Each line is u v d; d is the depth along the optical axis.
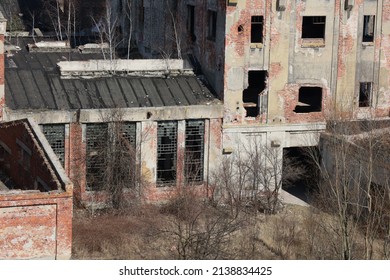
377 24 63.31
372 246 47.81
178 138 58.59
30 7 94.12
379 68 64.06
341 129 58.19
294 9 60.53
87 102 57.03
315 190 58.66
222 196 58.25
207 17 61.50
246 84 60.06
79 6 95.12
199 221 53.78
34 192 41.62
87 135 56.53
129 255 48.97
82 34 92.06
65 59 66.44
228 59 59.19
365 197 53.53
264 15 59.75
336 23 61.97
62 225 42.12
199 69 62.38
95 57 69.88
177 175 58.94
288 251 50.12
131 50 76.38
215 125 59.47
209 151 59.62
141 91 59.16
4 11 92.50
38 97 56.44
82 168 56.41
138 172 57.62
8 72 58.12
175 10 67.31
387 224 51.34
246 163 59.56
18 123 49.50
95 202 56.53
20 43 77.00
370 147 49.44
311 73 61.88
